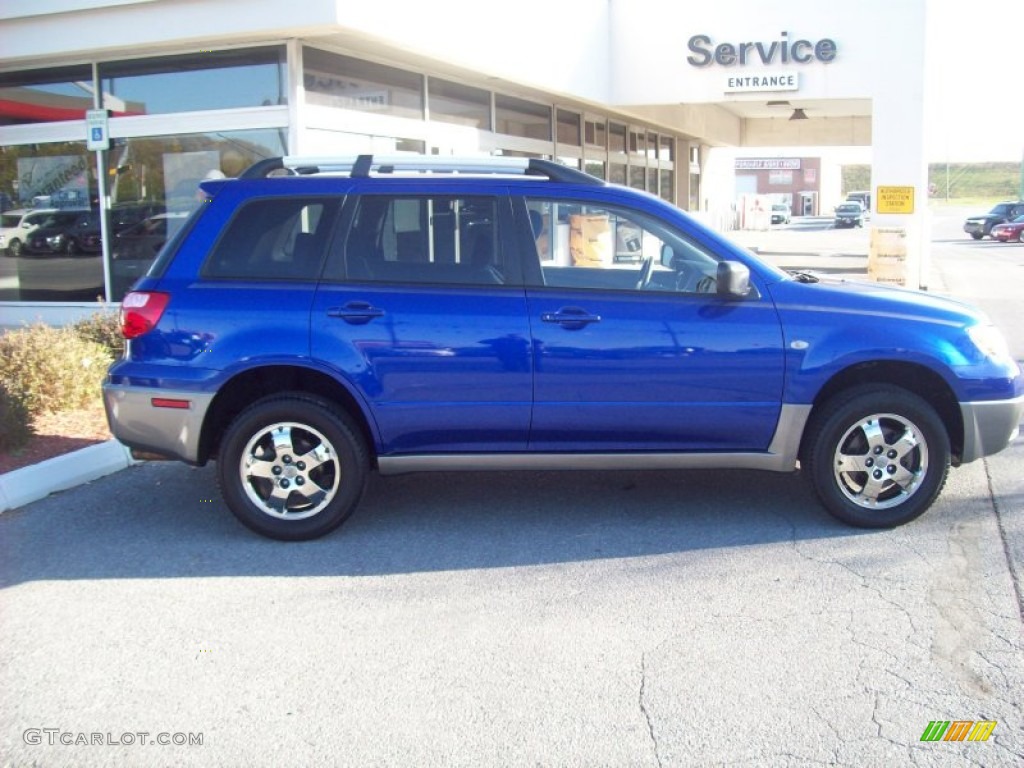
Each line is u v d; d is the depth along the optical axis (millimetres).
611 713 3775
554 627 4523
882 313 5555
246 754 3564
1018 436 7801
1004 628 4422
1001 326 13836
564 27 15703
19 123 12516
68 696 3986
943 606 4660
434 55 12164
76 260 12555
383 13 10711
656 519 5992
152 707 3895
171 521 6113
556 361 5453
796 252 33562
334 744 3613
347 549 5582
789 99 17484
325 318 5484
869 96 16969
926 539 5531
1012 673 4027
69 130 12195
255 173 5840
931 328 5531
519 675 4086
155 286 5609
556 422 5535
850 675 4031
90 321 9547
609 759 3482
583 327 5461
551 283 5578
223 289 5570
